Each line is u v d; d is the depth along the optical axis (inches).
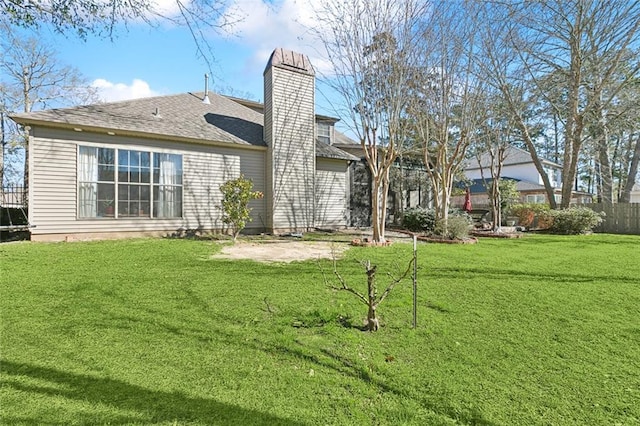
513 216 637.3
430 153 542.3
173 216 389.7
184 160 395.9
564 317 138.3
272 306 146.6
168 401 78.7
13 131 730.8
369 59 346.0
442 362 101.0
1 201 463.2
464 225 385.4
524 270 222.8
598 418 76.5
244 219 373.7
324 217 525.7
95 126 339.3
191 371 92.3
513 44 450.6
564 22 482.9
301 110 459.2
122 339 110.9
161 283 177.9
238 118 504.1
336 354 104.7
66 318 127.0
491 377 93.0
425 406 80.2
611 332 123.5
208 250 287.0
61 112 342.3
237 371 93.0
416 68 364.8
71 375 88.4
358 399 82.1
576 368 98.0
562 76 524.4
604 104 514.0
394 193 644.1
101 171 348.2
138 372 90.8
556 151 882.8
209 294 161.6
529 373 95.2
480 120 415.2
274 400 80.5
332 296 162.7
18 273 189.5
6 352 100.0
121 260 231.5
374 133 350.9
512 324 131.0
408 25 344.2
